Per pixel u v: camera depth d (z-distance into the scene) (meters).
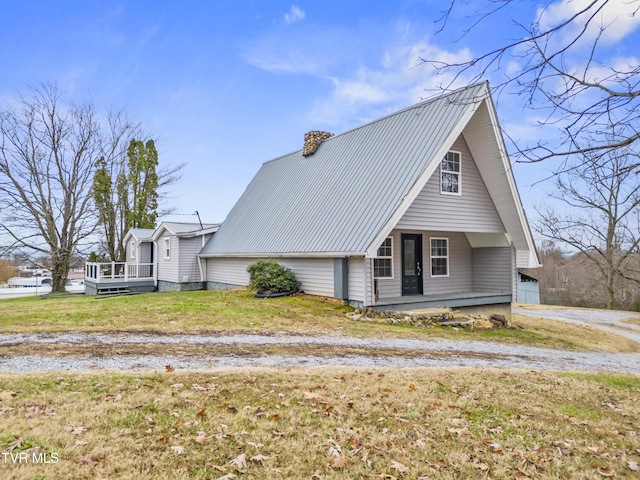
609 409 5.78
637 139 3.80
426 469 3.82
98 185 28.41
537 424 4.98
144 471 3.46
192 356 7.22
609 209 25.39
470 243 16.92
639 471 4.00
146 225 30.84
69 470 3.38
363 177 14.30
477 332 12.77
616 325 20.58
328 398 5.36
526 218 15.02
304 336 9.47
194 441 4.02
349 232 12.66
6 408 4.44
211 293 16.80
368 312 12.27
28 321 10.02
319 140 18.84
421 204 13.29
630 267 27.52
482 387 6.27
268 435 4.25
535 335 13.71
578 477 3.83
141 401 4.85
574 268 34.22
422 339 10.21
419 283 15.43
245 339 8.87
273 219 17.06
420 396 5.66
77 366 6.23
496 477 3.77
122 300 15.17
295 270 15.00
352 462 3.86
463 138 14.45
